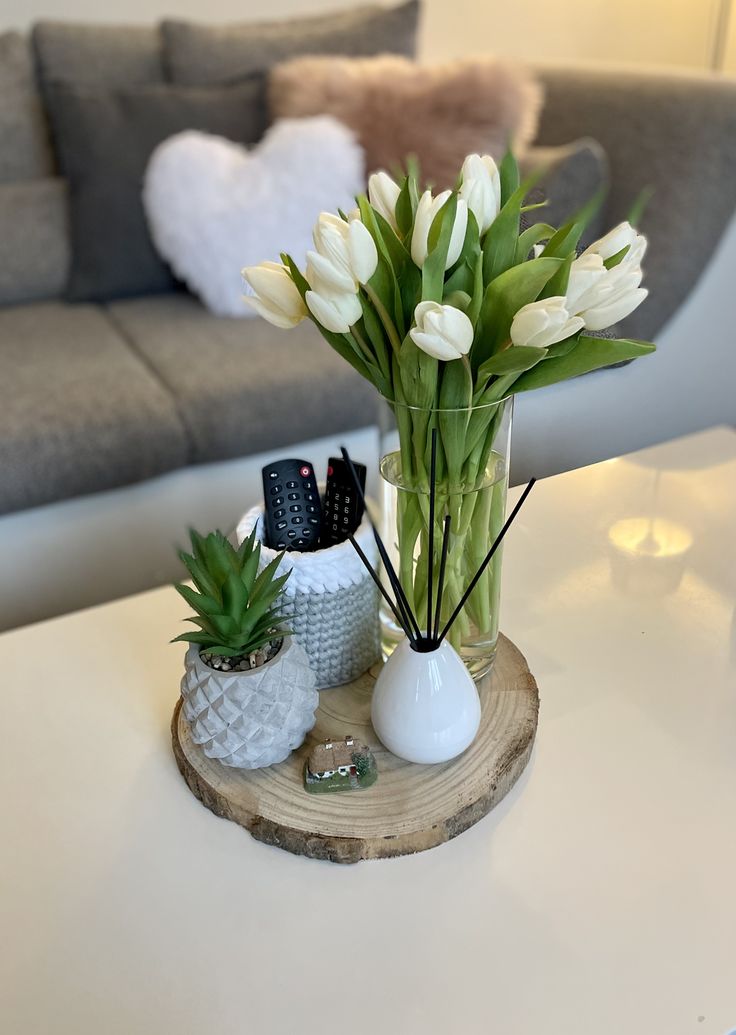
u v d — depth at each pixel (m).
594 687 0.83
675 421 1.26
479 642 0.78
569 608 0.92
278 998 0.58
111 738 0.81
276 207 1.72
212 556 0.67
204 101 1.89
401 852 0.67
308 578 0.75
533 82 1.85
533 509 1.05
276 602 0.76
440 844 0.68
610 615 0.91
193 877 0.67
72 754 0.79
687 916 0.62
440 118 1.75
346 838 0.66
